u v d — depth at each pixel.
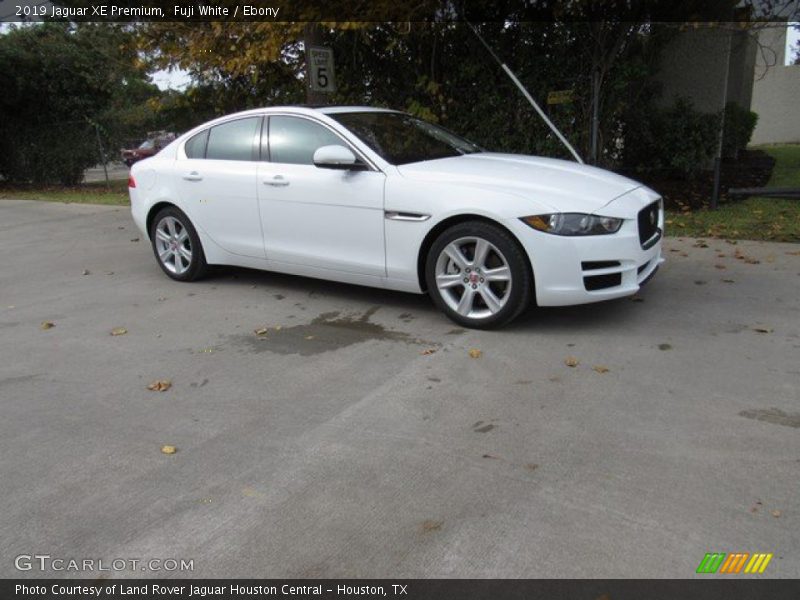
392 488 3.12
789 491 2.95
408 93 10.70
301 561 2.66
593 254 4.64
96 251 8.96
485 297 4.95
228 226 6.33
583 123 9.81
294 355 4.80
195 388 4.32
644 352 4.54
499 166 5.34
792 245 7.15
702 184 11.08
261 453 3.48
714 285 5.93
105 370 4.70
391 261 5.33
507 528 2.79
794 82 21.53
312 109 5.90
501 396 3.99
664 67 11.91
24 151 20.14
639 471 3.15
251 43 8.73
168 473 3.32
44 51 19.00
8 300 6.66
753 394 3.87
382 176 5.30
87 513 3.03
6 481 3.32
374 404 3.97
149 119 20.39
